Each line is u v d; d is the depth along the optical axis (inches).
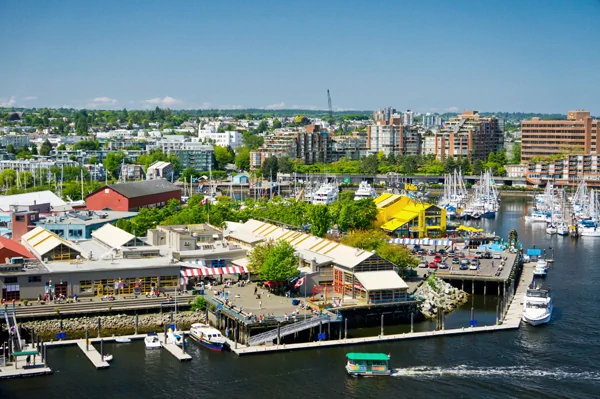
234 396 7534.5
